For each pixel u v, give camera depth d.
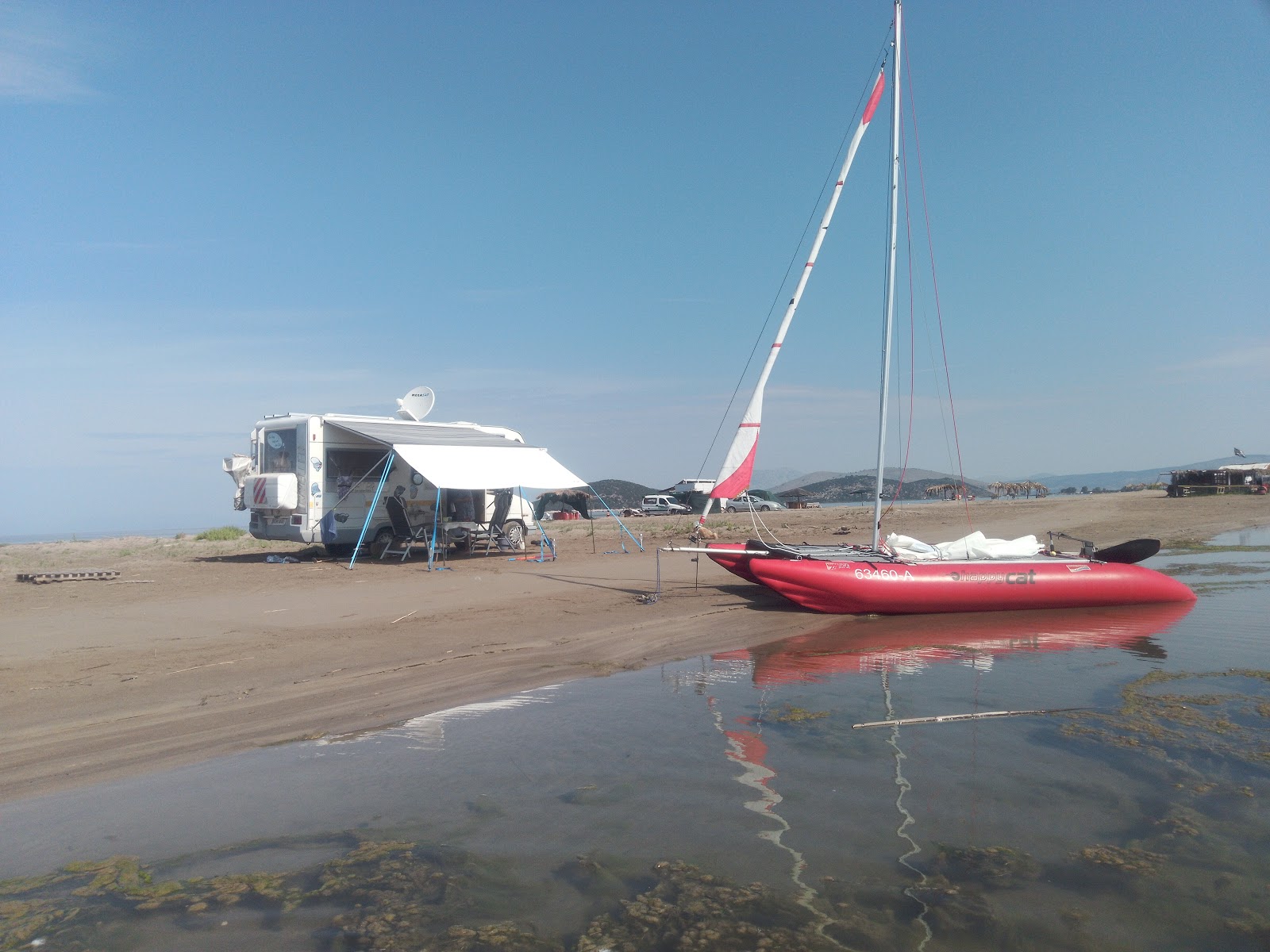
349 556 19.58
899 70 11.86
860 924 3.75
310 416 18.12
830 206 12.70
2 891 4.09
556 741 6.26
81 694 7.42
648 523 32.81
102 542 28.17
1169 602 12.23
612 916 3.83
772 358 12.78
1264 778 5.47
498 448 18.67
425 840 4.62
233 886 4.11
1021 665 8.77
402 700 7.35
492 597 12.98
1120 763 5.76
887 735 6.40
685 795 5.22
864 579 11.36
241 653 9.03
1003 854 4.43
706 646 9.76
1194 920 3.79
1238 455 57.06
